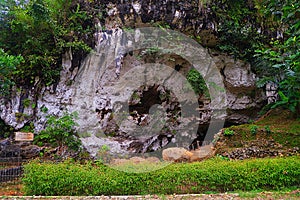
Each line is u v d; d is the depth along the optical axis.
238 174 4.93
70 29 8.04
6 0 8.04
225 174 4.93
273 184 4.89
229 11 8.65
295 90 7.46
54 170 5.04
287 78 7.27
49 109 7.93
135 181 4.90
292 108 7.36
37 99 7.99
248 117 9.66
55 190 4.84
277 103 7.63
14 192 5.18
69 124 6.97
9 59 6.25
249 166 5.07
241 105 9.43
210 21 8.37
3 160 6.56
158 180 4.91
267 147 6.36
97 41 8.06
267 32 8.95
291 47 6.64
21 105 7.88
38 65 7.97
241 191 4.76
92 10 8.09
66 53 8.11
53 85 8.06
